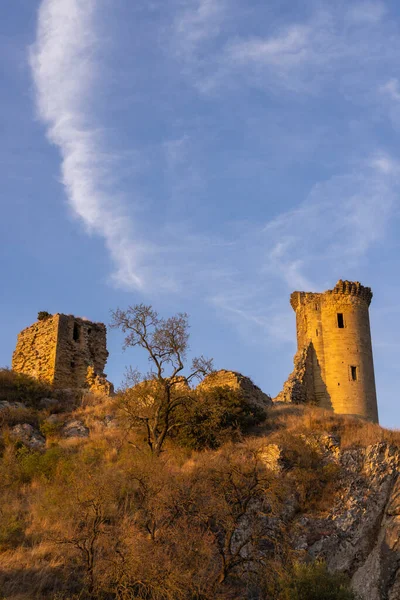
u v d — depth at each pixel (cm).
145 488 3041
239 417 4428
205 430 4141
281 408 5044
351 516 3394
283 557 3033
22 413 4553
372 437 3919
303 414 4806
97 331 5772
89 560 2544
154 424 4109
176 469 3497
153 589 2452
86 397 5094
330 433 3991
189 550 2670
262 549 3084
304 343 6844
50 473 3641
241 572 2752
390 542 3222
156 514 2839
